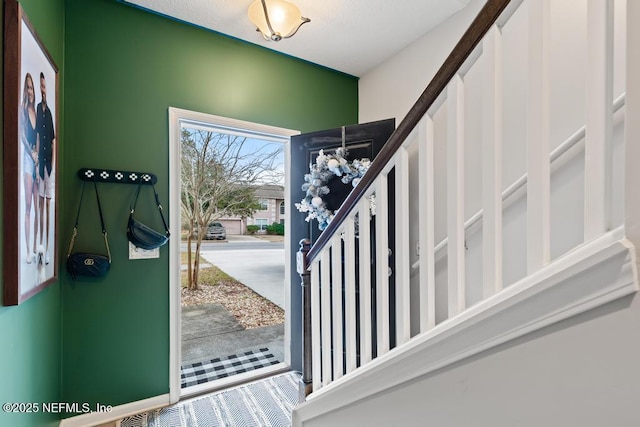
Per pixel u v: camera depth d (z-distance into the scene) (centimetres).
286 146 243
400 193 92
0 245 91
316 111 247
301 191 230
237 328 323
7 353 95
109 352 173
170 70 189
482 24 68
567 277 50
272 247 561
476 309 67
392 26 198
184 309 377
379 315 102
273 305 392
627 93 43
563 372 51
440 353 74
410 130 89
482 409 65
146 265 183
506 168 146
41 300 129
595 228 50
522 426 57
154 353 185
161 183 187
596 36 51
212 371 230
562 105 126
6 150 93
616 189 87
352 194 112
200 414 179
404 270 92
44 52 123
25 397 111
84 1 168
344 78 262
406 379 84
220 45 206
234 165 418
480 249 152
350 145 210
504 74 148
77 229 165
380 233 101
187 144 394
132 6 178
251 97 217
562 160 119
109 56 173
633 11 42
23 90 100
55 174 142
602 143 50
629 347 43
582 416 48
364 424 99
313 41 215
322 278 133
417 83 213
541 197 58
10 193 94
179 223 194
